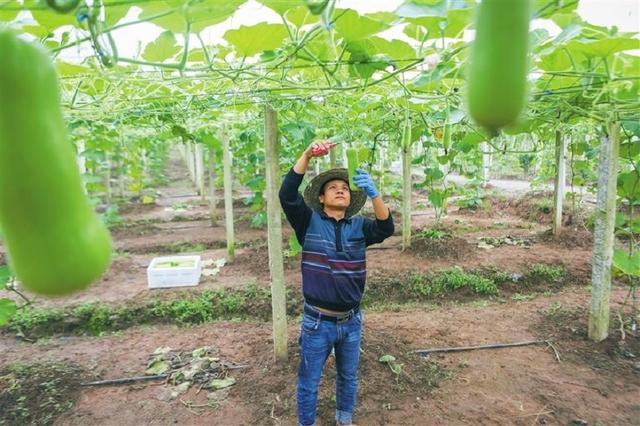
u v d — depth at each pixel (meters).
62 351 4.73
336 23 2.07
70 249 0.90
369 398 3.63
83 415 3.60
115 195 14.93
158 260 6.69
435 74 2.38
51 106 0.92
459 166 9.62
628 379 3.86
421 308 5.65
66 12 1.21
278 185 3.94
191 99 4.09
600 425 3.32
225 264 7.25
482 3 1.03
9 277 3.90
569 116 3.95
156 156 18.23
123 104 4.28
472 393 3.71
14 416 3.58
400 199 12.02
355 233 2.95
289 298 5.75
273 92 3.67
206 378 4.02
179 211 12.09
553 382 3.84
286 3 1.65
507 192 13.09
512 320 5.05
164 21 1.79
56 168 0.89
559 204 7.80
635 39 2.12
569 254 7.09
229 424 3.45
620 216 4.72
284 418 3.48
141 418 3.55
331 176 3.02
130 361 4.41
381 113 5.43
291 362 4.16
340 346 3.05
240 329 5.13
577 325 4.76
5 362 4.50
